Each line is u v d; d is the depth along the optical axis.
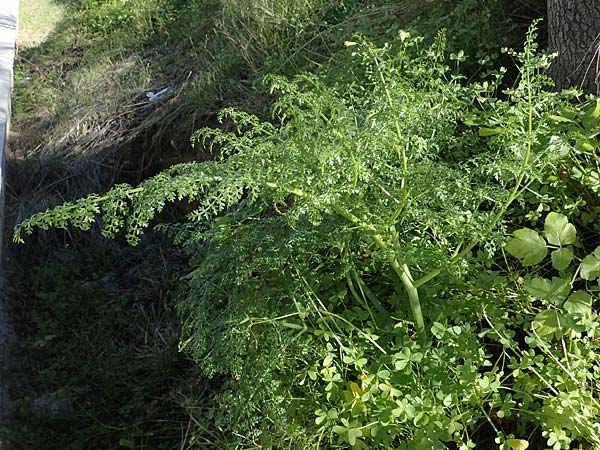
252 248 2.82
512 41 3.98
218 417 3.03
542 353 2.71
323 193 2.44
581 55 3.34
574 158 2.96
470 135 3.14
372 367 2.56
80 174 5.90
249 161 2.51
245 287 2.78
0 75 6.80
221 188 2.37
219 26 6.00
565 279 2.51
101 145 6.01
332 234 2.62
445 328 2.56
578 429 2.32
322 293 2.96
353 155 2.46
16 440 3.75
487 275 2.73
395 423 2.44
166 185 2.41
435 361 2.53
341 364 2.75
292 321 2.78
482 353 2.53
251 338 2.67
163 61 6.62
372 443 2.50
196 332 2.86
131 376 4.04
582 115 3.04
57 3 9.28
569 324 2.45
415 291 2.65
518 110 2.81
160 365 4.02
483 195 2.62
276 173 2.44
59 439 3.78
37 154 6.15
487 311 2.70
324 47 5.01
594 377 2.47
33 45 8.36
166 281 4.86
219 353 2.71
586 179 2.90
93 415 3.87
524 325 2.63
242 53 5.55
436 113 2.87
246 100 5.15
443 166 2.63
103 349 4.41
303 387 2.75
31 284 5.11
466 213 2.58
